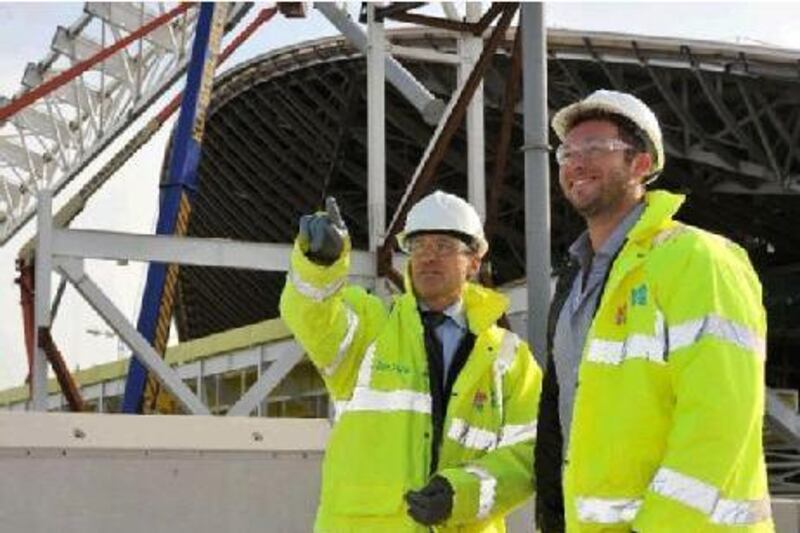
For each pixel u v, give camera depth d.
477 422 3.60
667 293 2.53
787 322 40.44
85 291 9.46
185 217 10.73
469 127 11.20
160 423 5.18
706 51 26.39
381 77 11.20
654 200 2.67
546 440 3.06
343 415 3.63
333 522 3.55
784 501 6.77
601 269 2.81
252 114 40.84
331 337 3.49
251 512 5.38
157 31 24.27
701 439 2.37
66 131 27.88
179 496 5.16
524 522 5.83
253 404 10.27
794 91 27.36
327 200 3.33
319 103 36.94
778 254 42.72
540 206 5.86
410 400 3.56
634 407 2.54
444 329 3.67
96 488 4.91
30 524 4.71
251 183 47.28
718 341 2.42
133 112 25.42
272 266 10.30
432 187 38.56
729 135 30.16
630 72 28.70
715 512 2.34
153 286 10.20
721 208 37.62
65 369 9.48
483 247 3.72
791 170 31.17
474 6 11.29
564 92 30.25
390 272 10.51
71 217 15.55
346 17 11.54
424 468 3.51
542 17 5.94
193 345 21.44
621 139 2.75
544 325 5.80
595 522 2.57
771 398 19.06
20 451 4.72
